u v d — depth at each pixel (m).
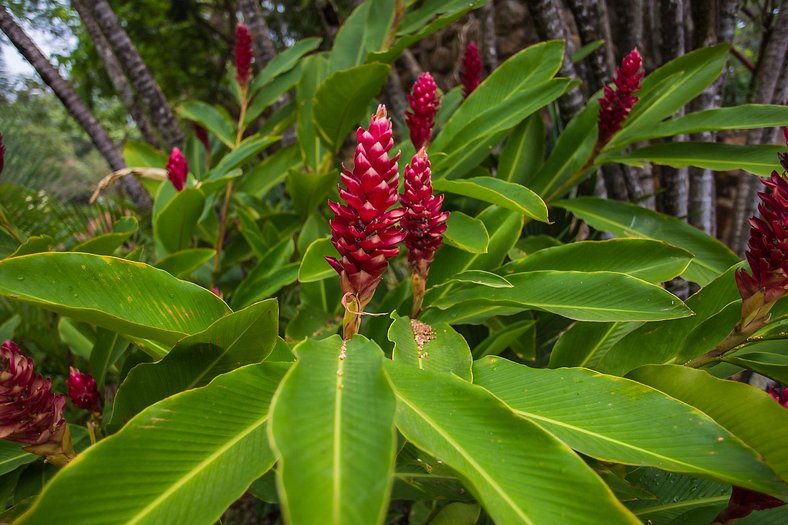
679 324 0.67
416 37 0.95
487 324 0.90
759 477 0.45
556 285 0.65
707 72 0.91
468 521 0.71
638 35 1.13
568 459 0.44
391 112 1.60
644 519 0.66
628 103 0.85
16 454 0.71
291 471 0.39
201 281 1.18
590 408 0.52
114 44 1.52
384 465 0.40
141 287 0.57
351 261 0.54
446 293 0.75
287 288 1.07
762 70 1.06
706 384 0.54
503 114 0.88
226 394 0.52
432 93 0.83
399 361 0.57
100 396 0.84
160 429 0.48
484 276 0.65
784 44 1.03
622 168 1.17
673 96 0.92
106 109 3.97
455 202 1.00
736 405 0.52
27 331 1.12
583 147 0.99
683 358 0.64
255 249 1.07
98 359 0.82
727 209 1.87
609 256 0.72
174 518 0.44
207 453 0.48
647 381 0.57
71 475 0.44
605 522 0.41
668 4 1.03
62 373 1.18
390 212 0.53
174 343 0.60
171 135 1.65
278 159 1.38
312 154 1.19
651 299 0.60
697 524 0.59
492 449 0.45
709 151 0.86
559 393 0.54
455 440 0.46
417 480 0.72
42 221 1.12
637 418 0.50
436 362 0.59
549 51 0.93
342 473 0.39
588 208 0.93
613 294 0.62
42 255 0.53
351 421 0.42
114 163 1.62
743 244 1.15
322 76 1.24
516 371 0.57
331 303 0.95
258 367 0.54
